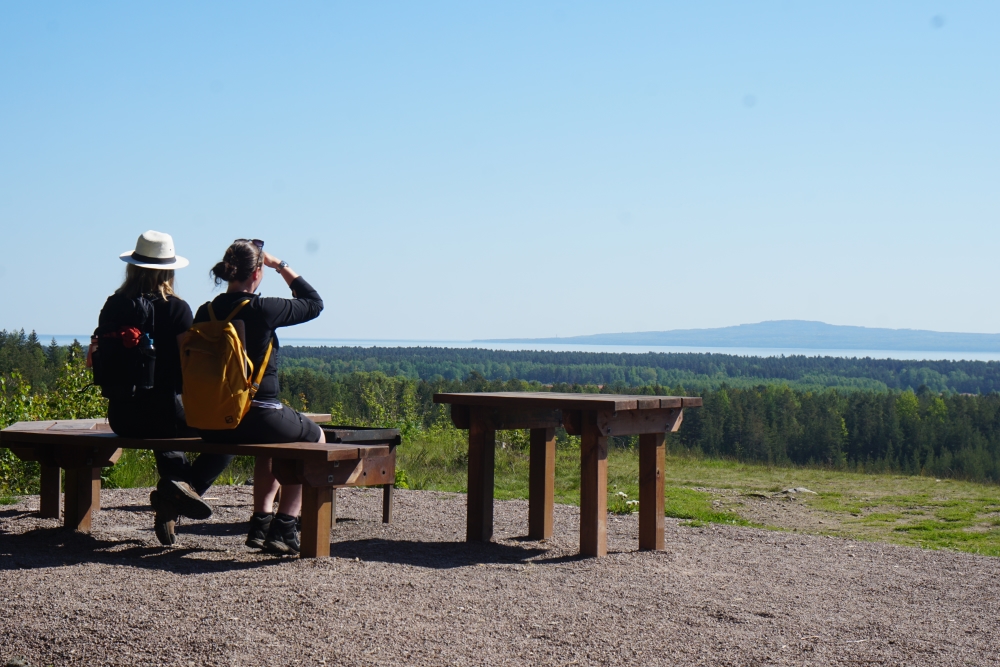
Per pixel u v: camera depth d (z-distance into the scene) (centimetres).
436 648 343
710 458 2312
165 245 489
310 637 344
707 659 350
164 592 388
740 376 16725
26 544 508
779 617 417
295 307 481
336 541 581
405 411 2273
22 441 528
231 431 468
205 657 320
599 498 536
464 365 13425
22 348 4641
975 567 582
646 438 573
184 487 477
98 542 519
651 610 414
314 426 506
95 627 341
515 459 1537
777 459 7556
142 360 469
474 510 592
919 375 16075
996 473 6844
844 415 8275
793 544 639
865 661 358
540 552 559
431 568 481
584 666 335
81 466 545
